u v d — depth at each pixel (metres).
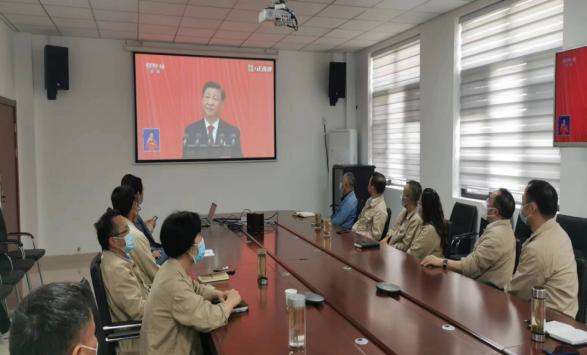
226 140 6.47
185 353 1.74
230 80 6.45
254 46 6.42
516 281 2.16
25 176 5.49
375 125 6.70
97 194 5.92
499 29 4.39
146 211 6.16
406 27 5.48
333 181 6.66
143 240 2.65
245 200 6.66
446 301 1.95
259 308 1.92
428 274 2.39
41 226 5.68
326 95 6.99
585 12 3.41
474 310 1.84
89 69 5.79
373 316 1.80
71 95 5.73
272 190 6.80
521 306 1.89
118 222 2.15
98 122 5.87
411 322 1.74
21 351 0.81
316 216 3.90
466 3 4.58
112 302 2.13
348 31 5.61
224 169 6.52
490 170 4.58
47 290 0.87
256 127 6.61
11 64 5.25
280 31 5.55
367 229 4.14
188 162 6.30
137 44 5.92
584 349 1.48
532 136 4.08
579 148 3.51
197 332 1.84
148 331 1.71
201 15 4.79
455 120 4.95
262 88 6.61
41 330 0.81
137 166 6.09
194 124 6.29
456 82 4.92
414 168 5.81
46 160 5.66
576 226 3.27
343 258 2.77
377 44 6.35
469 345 1.53
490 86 4.54
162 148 6.16
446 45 4.96
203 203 6.44
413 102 5.77
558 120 3.59
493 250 2.53
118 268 2.13
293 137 6.86
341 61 6.98
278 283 2.29
